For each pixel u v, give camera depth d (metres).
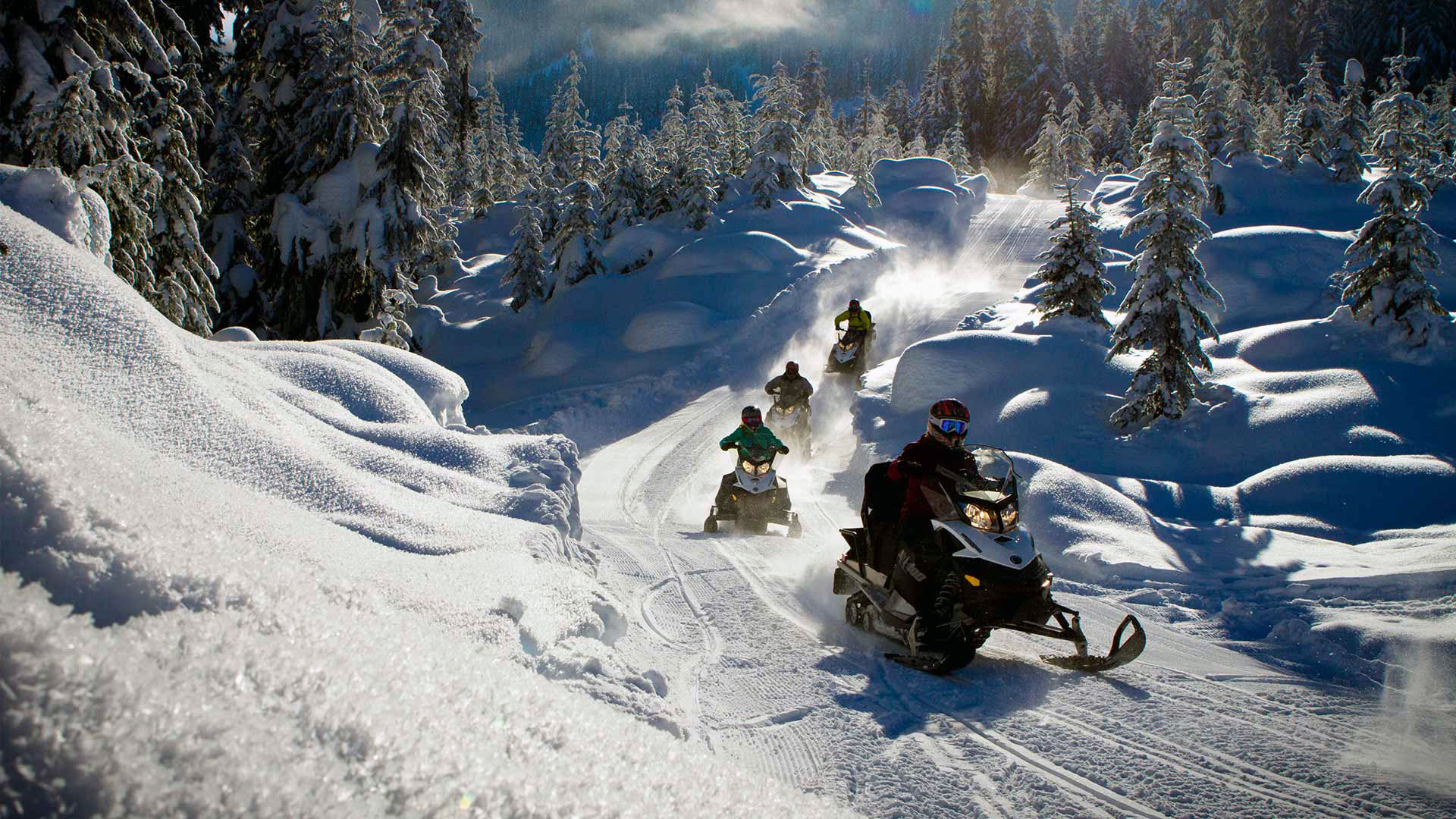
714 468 16.45
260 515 3.29
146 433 4.37
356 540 3.96
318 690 0.89
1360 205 35.16
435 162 28.14
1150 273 14.44
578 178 40.91
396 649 1.21
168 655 0.83
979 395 16.25
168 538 1.27
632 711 3.45
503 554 4.81
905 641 5.48
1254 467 12.74
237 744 0.67
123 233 14.70
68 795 0.52
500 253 51.47
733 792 1.22
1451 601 6.61
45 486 1.16
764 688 4.67
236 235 26.44
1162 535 9.32
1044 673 5.05
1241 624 6.50
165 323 5.38
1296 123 39.31
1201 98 44.59
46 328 4.53
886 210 45.28
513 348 33.97
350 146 25.27
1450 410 12.92
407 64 25.89
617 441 20.45
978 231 43.88
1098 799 3.30
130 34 15.73
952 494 5.48
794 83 46.19
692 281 33.06
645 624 5.92
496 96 69.88
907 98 110.44
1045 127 56.09
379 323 24.17
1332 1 88.12
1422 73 76.44
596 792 0.99
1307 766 3.65
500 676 1.38
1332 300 21.03
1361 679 5.10
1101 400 15.16
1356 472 11.07
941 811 3.18
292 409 6.74
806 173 51.50
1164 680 4.95
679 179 43.44
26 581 1.00
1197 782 3.46
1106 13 101.50
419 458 6.98
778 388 17.11
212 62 27.05
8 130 13.96
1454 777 3.56
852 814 1.35
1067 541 8.84
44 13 14.04
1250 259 22.64
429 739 0.90
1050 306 18.97
